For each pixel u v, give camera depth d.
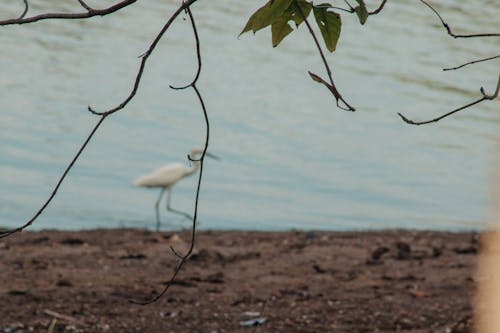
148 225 15.22
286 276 10.81
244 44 30.83
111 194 16.84
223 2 35.66
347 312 9.15
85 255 11.49
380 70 29.00
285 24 3.13
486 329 8.41
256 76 27.41
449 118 24.80
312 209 16.92
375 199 17.64
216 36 31.41
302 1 3.05
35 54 26.98
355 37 32.91
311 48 31.19
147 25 32.16
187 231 14.14
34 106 22.22
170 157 19.56
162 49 29.22
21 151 18.81
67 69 25.75
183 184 18.08
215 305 9.30
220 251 12.14
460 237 14.05
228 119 22.91
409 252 12.44
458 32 33.84
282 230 15.03
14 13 30.77
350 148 21.47
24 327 8.18
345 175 19.34
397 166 20.20
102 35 30.11
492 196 17.73
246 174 18.98
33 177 17.25
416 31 34.22
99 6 33.34
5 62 25.62
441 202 17.94
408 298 9.77
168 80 26.11
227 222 15.95
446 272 11.12
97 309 8.92
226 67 27.98
